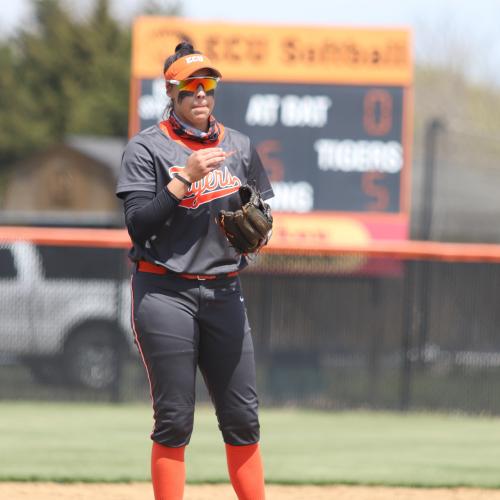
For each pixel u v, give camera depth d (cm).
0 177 14562
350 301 4022
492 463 2811
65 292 3988
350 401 3991
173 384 1656
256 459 1723
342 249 3991
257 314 4031
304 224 5131
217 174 1666
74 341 3984
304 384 4006
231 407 1692
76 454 2847
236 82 5166
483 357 3969
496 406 3950
